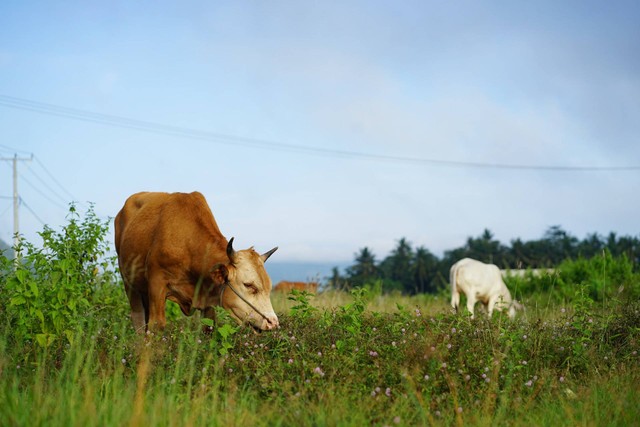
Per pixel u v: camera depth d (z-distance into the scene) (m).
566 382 6.00
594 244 112.88
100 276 9.18
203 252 7.57
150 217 8.07
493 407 5.23
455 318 7.18
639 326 7.39
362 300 7.23
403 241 113.31
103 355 6.13
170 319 9.55
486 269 15.77
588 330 7.16
